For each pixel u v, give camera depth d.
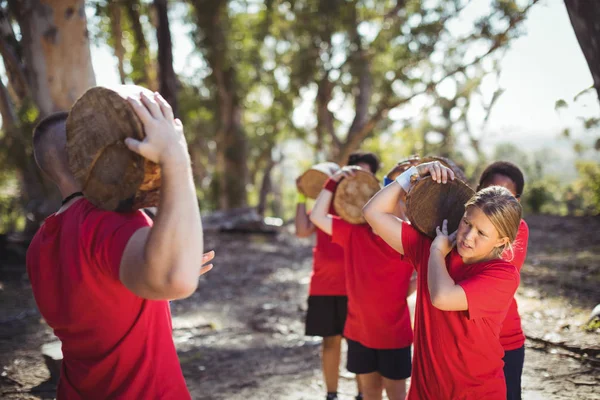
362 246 3.34
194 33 23.20
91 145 1.54
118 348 1.66
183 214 1.38
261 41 26.05
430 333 2.25
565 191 19.70
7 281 9.04
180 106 27.19
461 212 2.35
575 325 5.12
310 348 5.93
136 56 18.62
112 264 1.52
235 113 28.14
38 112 9.82
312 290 4.34
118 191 1.55
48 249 1.72
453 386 2.19
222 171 28.78
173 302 8.25
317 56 22.94
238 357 5.69
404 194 2.47
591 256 8.85
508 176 3.13
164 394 1.71
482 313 2.09
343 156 20.73
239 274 10.54
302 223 4.60
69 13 9.41
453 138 13.56
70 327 1.68
